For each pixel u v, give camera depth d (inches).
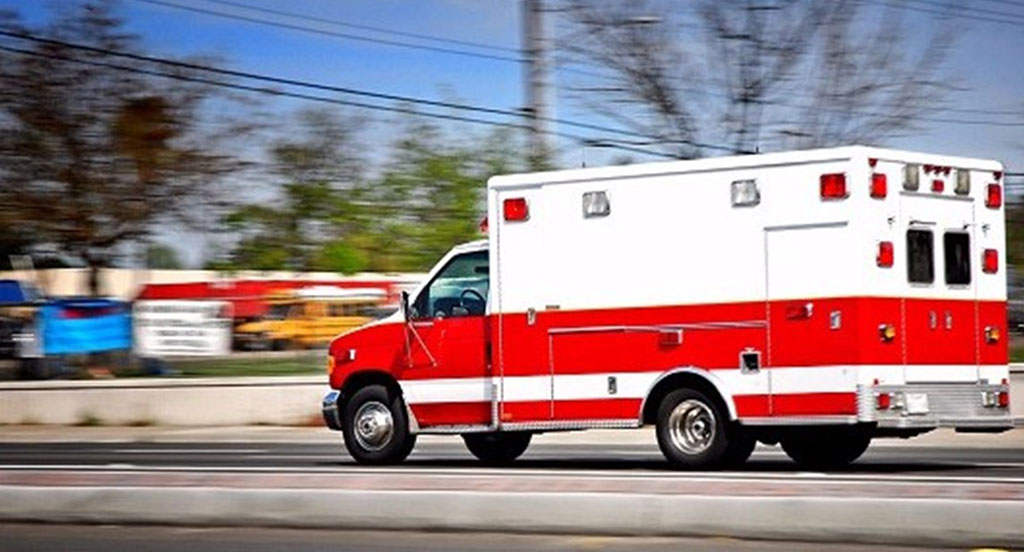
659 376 686.5
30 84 1656.0
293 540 506.9
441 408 744.3
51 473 631.8
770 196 665.6
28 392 1342.3
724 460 677.9
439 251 2065.7
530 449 974.4
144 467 721.6
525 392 719.1
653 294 689.0
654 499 489.4
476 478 581.3
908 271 665.0
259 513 533.3
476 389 733.3
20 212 1657.2
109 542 514.3
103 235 1694.1
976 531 447.2
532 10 1283.2
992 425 687.7
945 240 681.6
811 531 468.1
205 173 1724.9
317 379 1277.1
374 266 2046.0
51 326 1460.4
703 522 482.3
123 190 1685.5
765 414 665.0
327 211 2028.8
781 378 661.9
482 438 799.1
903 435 687.1
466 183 2087.8
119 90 1678.2
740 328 670.5
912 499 462.6
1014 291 1875.0
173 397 1310.3
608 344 698.8
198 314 1496.1
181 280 2450.8
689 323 681.0
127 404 1320.1
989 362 691.4
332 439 1135.0
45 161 1672.0
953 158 685.3
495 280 727.1
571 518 498.0
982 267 693.9
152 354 1481.3
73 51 1664.6
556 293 711.7
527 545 482.3
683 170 684.1
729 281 673.0
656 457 872.9
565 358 709.3
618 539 487.5
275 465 790.5
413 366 751.1
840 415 650.2
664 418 687.7
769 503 474.9
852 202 649.6
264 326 1785.2
